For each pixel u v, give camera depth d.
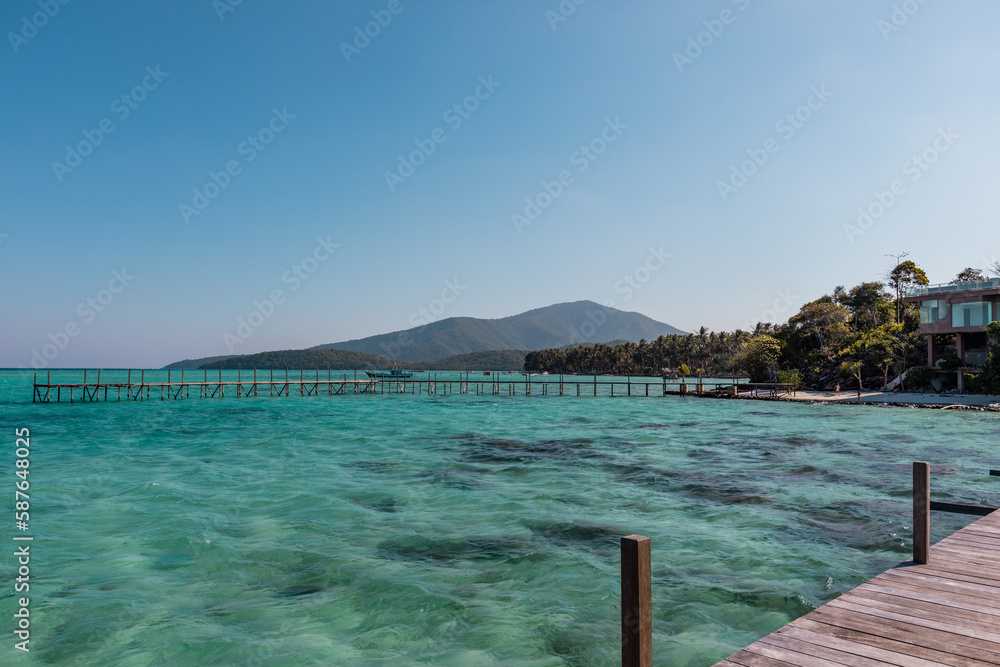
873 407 48.06
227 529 11.37
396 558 9.59
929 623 5.09
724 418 38.72
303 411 49.56
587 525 11.51
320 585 8.43
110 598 7.97
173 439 27.73
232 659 6.32
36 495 14.57
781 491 14.62
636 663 3.58
